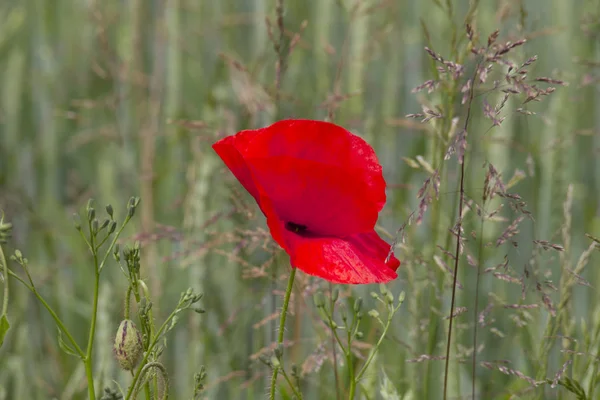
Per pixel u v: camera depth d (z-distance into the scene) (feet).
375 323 4.27
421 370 4.19
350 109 4.62
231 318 4.36
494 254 4.33
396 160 4.78
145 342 3.63
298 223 3.59
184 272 4.62
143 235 4.34
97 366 4.30
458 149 3.60
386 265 3.59
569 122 4.59
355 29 4.60
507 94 3.60
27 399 4.46
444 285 4.05
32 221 5.06
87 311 4.69
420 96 4.36
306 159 3.59
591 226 4.57
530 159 3.95
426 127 4.43
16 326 4.57
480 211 3.74
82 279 4.84
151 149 4.96
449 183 4.27
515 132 4.52
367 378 4.09
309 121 3.59
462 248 3.67
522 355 4.22
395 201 4.63
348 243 3.57
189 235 4.48
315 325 4.11
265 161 3.54
